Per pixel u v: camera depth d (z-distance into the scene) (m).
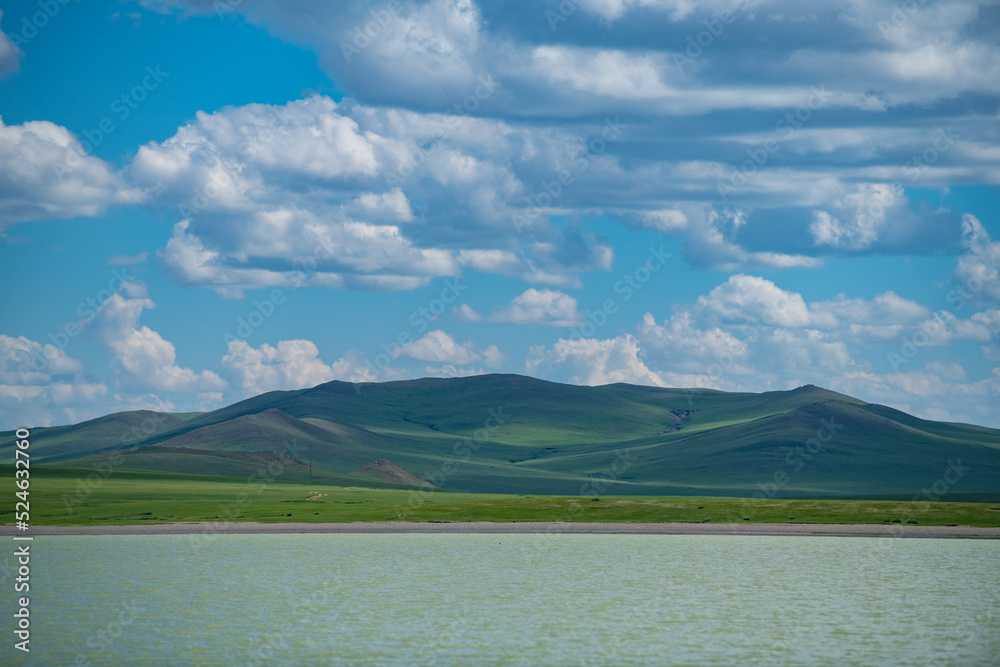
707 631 45.16
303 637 43.59
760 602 53.66
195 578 63.09
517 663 38.50
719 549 82.75
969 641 42.94
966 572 66.88
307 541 89.81
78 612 50.19
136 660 39.09
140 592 57.06
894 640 43.19
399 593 56.81
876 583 61.47
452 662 38.66
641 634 44.38
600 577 64.06
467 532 100.25
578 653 40.31
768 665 38.31
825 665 38.31
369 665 38.12
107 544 86.25
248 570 67.44
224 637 43.62
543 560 73.94
